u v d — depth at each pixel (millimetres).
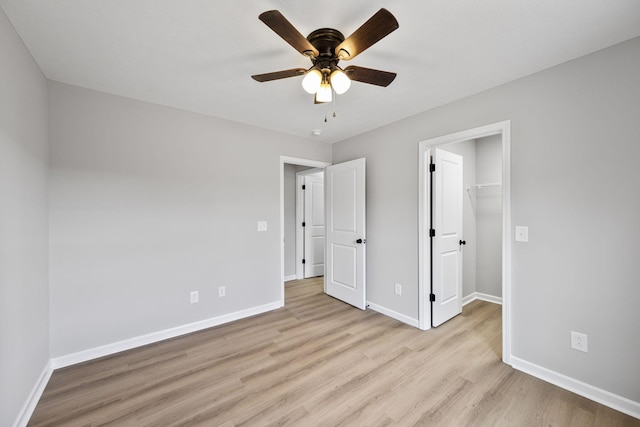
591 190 1800
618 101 1701
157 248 2619
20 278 1601
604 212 1754
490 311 3359
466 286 3676
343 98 2504
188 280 2799
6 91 1445
